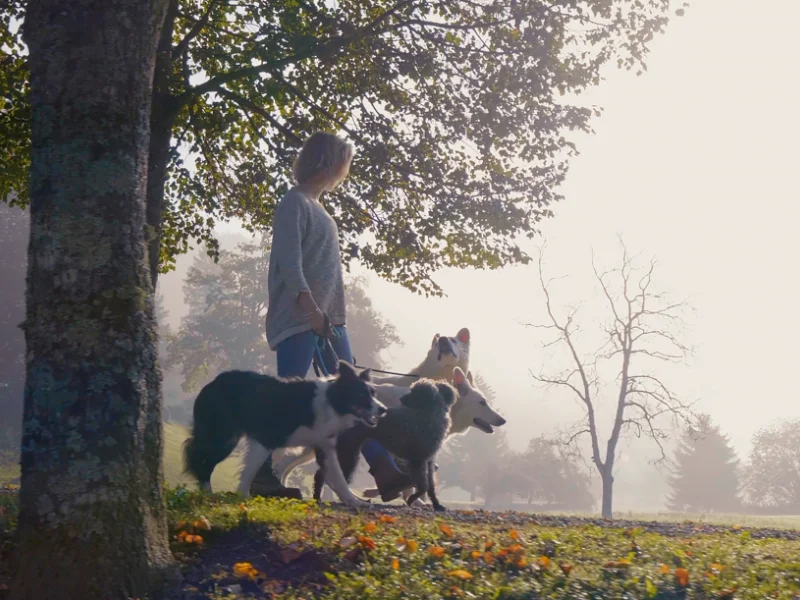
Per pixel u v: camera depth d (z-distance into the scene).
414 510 7.07
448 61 13.48
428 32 13.23
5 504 6.33
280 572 4.46
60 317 3.91
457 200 13.98
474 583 4.43
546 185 14.30
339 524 5.48
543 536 5.62
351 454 7.39
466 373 10.55
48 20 4.07
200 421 7.28
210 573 4.34
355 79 13.77
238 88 13.47
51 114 4.03
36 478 3.87
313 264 7.44
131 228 4.11
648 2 13.31
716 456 96.38
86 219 3.97
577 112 13.80
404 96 14.13
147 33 4.21
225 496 6.36
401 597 4.11
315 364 8.01
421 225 14.23
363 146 13.80
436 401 8.03
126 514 3.94
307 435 7.15
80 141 4.01
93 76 4.04
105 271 3.98
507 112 13.75
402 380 9.64
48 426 3.86
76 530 3.82
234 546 4.81
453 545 5.07
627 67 13.70
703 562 5.21
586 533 6.21
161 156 11.36
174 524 4.96
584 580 4.58
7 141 12.99
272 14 13.08
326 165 7.51
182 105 11.45
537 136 13.94
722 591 4.59
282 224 7.22
